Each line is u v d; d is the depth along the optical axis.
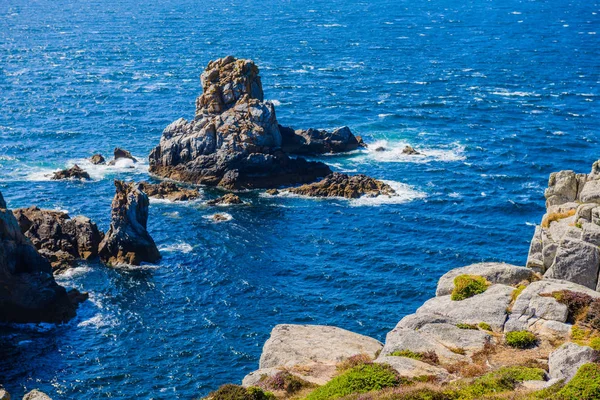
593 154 142.88
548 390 31.19
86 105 175.00
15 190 118.88
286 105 178.38
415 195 120.38
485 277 44.09
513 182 127.44
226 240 103.06
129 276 92.12
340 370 39.19
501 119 167.88
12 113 165.62
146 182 120.50
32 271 83.94
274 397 36.81
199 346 77.56
